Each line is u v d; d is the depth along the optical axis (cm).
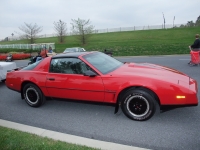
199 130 325
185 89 330
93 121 384
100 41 4500
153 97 349
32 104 477
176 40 3406
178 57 1357
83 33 4172
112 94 367
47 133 333
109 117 397
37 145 279
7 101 544
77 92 399
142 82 343
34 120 406
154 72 386
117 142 305
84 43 4222
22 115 437
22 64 1554
